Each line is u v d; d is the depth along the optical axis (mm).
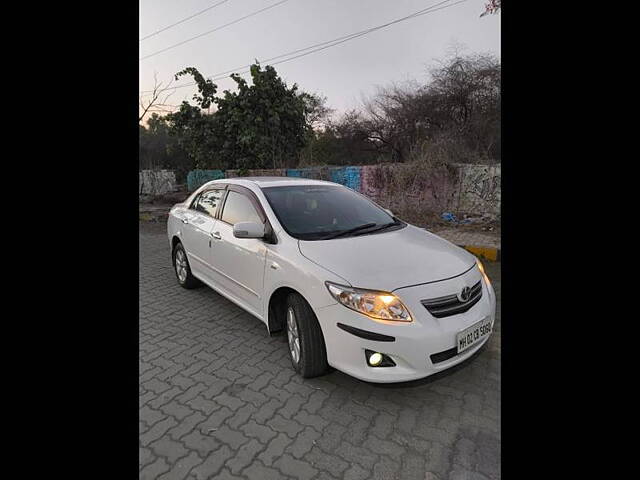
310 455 2105
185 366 3029
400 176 9633
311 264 2660
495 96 14930
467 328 2455
